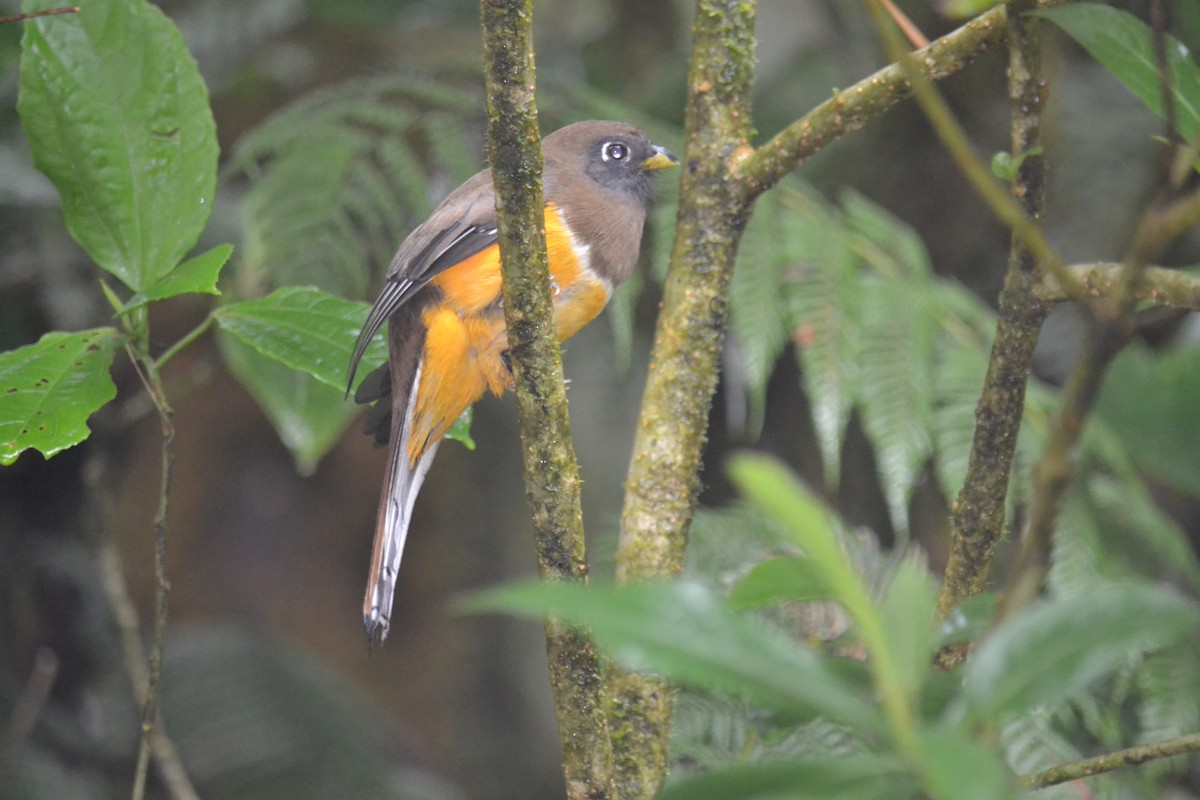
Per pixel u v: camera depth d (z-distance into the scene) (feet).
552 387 14.42
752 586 9.78
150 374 16.31
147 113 16.63
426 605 51.16
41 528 37.58
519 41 13.70
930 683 9.96
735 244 16.33
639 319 39.91
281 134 31.68
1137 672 22.02
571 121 34.27
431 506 50.37
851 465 36.45
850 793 7.22
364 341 18.01
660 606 7.39
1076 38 11.48
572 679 13.37
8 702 35.60
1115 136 34.58
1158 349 32.30
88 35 16.57
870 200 38.06
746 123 16.30
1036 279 13.25
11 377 15.44
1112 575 24.88
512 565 48.70
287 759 37.65
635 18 43.14
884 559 20.95
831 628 17.56
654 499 16.19
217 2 41.96
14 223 35.22
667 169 27.55
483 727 49.52
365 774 38.34
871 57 36.58
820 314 27.50
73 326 34.96
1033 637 7.54
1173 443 27.50
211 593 56.24
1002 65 36.52
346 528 58.29
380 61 40.14
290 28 45.93
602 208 26.35
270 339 16.92
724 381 37.40
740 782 7.47
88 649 37.60
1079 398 8.34
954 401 26.96
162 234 16.63
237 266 32.17
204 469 57.31
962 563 13.98
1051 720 21.99
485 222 23.85
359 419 58.13
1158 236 8.30
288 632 55.36
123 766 37.04
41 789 33.42
